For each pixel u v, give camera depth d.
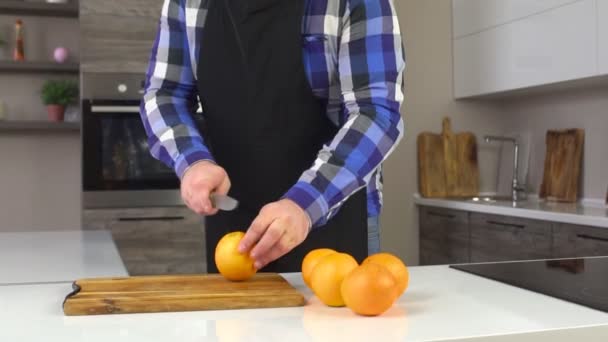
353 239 1.31
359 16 1.20
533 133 3.64
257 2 1.26
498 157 3.87
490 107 3.85
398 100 1.16
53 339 0.73
